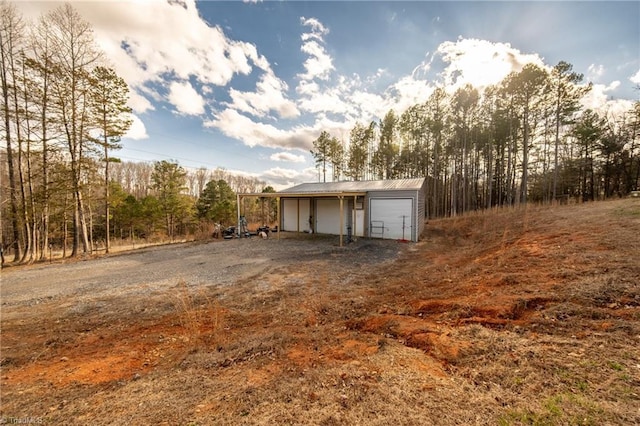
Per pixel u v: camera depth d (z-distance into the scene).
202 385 2.39
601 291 3.32
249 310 4.54
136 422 1.92
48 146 11.88
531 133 21.08
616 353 2.18
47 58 11.19
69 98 11.82
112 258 10.46
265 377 2.46
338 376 2.32
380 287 5.47
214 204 26.83
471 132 22.92
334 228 15.09
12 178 11.97
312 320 3.99
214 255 9.98
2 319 4.47
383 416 1.77
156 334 3.79
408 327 3.30
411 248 10.34
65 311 4.77
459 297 4.27
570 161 23.61
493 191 26.86
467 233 13.07
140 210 23.36
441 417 1.71
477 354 2.50
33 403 2.28
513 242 7.76
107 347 3.43
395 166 27.62
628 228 6.21
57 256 12.78
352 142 28.11
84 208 14.54
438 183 26.66
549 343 2.50
